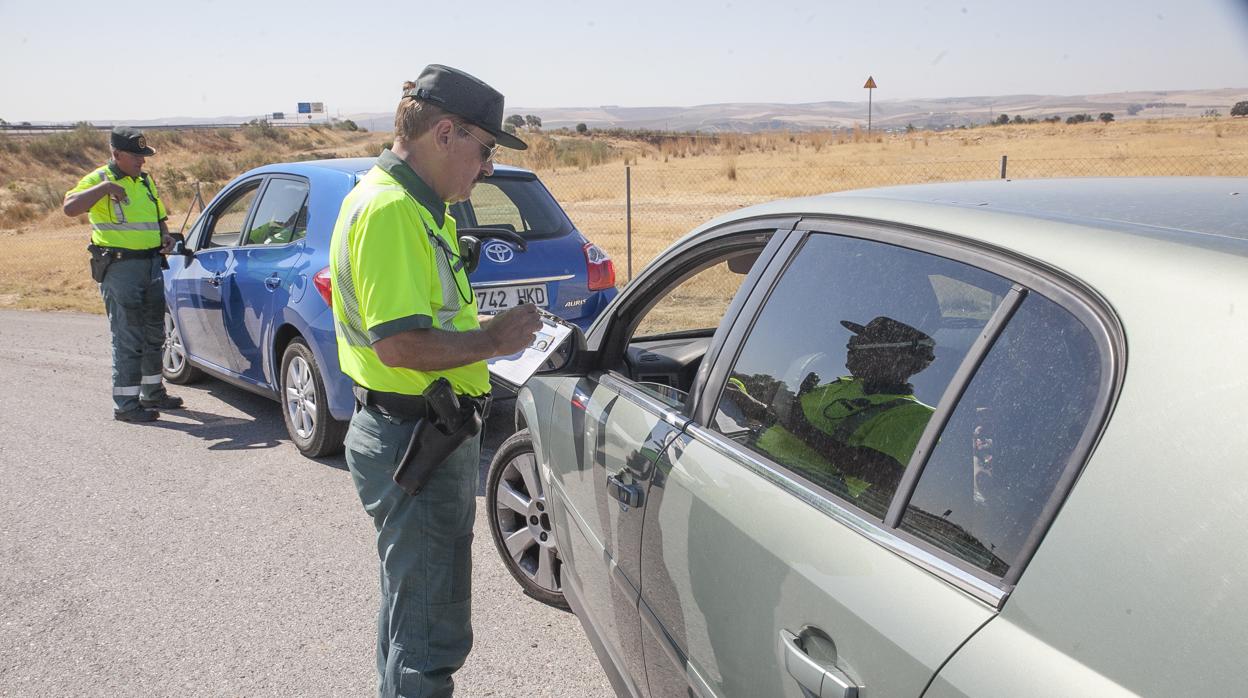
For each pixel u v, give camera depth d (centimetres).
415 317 223
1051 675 120
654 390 263
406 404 242
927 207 188
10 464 548
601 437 272
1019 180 221
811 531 173
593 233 1493
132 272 607
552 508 323
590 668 330
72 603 381
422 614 255
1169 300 129
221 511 473
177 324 671
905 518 158
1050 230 157
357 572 405
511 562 382
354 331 242
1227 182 198
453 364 228
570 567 316
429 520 248
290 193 554
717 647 200
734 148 3834
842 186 1994
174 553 425
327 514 467
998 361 152
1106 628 117
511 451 370
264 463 543
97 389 724
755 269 228
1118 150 2325
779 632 173
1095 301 139
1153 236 143
